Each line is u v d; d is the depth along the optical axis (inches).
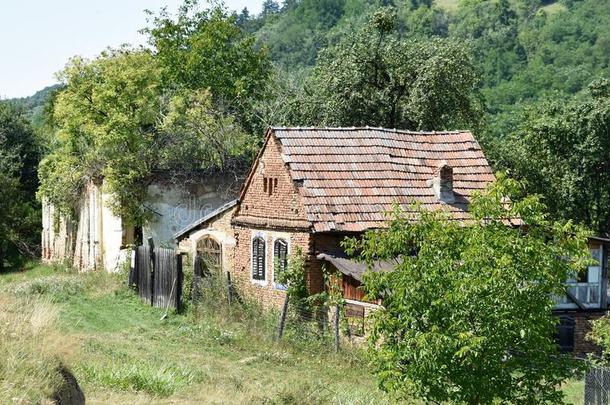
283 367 1031.0
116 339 1106.7
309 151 1323.8
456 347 596.4
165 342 1127.6
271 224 1302.9
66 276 1749.5
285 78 2431.1
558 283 616.7
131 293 1482.5
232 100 2239.2
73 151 1886.1
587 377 924.0
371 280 671.8
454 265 632.4
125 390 719.1
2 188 2285.9
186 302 1366.9
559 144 1882.4
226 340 1149.1
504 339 598.9
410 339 622.5
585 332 1344.7
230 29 2367.1
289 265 1253.7
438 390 617.6
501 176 657.0
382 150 1376.7
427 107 1849.2
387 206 1296.8
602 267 1358.3
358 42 1948.8
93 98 1765.5
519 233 630.5
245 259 1380.4
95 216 1882.4
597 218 1924.2
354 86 1919.3
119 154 1729.8
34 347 577.9
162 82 2233.0
